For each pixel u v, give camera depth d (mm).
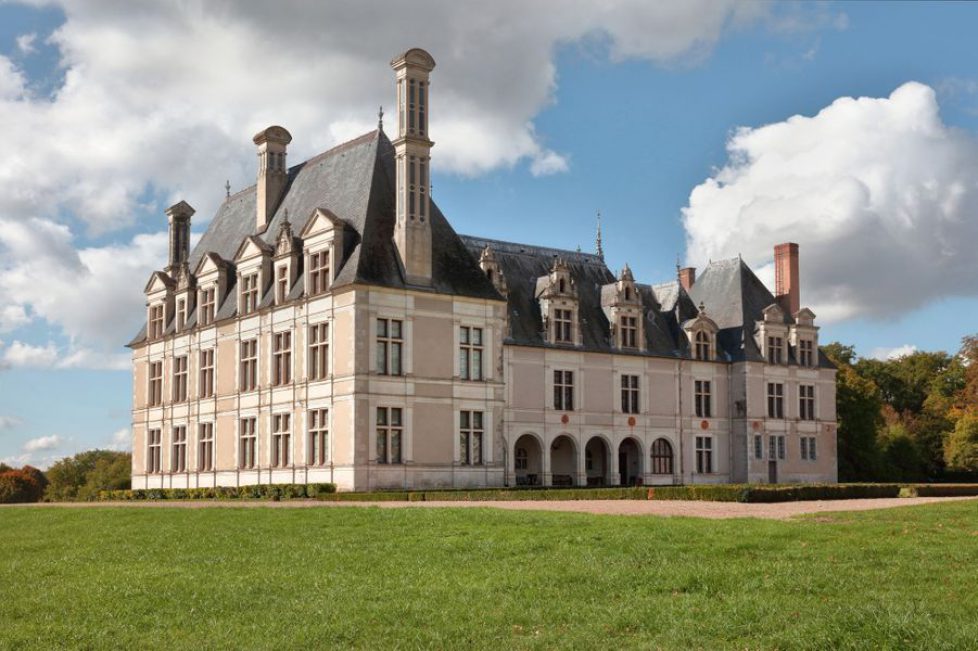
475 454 53844
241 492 55000
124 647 16141
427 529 26734
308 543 26094
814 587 17812
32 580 22891
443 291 53250
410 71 53281
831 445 78562
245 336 59156
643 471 69625
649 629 15977
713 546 21703
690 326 73625
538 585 19156
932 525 24281
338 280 51281
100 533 31828
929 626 14969
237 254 60594
